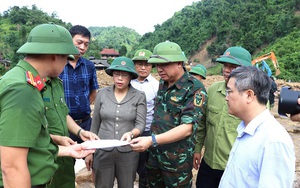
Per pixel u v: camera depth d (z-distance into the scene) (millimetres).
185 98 2596
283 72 36531
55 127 2234
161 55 2555
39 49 1812
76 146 2143
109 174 2934
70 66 3490
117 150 2893
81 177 4098
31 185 1794
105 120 3012
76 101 3494
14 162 1623
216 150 2840
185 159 2674
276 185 1587
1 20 90625
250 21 67562
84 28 3486
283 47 47125
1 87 1676
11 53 60656
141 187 3623
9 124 1601
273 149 1628
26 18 90688
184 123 2533
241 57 2691
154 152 2775
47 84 2227
